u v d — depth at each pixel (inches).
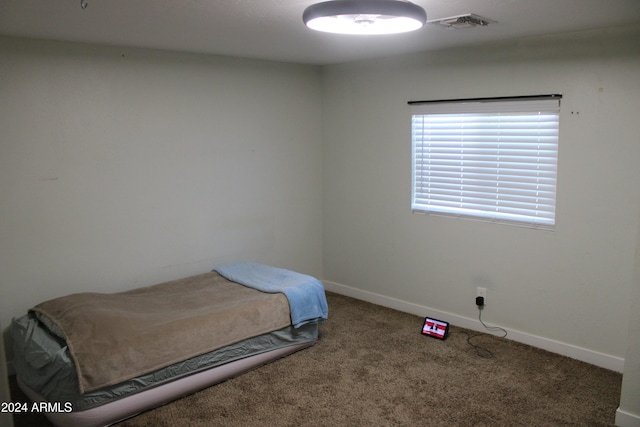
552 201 131.6
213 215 160.2
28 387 107.8
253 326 124.3
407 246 165.2
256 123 167.2
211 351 116.5
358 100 171.5
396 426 102.6
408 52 150.6
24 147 123.0
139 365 105.1
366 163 172.7
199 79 151.6
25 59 121.0
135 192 142.7
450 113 147.1
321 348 139.3
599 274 124.9
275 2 86.2
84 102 131.0
